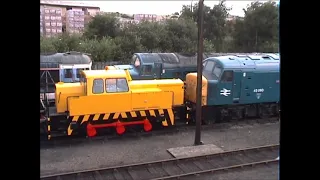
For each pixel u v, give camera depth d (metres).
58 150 11.29
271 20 39.28
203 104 14.12
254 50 39.59
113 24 35.97
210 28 40.22
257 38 39.81
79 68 18.28
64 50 30.59
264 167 9.88
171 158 10.54
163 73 18.73
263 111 15.68
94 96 11.95
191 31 35.28
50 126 12.19
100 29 35.81
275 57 15.95
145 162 9.91
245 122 14.91
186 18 37.69
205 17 40.06
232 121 15.02
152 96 12.84
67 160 10.39
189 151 11.02
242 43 40.62
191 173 9.17
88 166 9.93
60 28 50.03
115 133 12.97
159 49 33.66
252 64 14.94
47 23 49.16
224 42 40.62
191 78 14.58
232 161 10.35
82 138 12.36
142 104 12.70
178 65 19.08
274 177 9.16
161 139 12.59
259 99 15.19
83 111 11.90
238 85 14.64
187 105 14.30
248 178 9.14
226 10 41.16
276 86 15.48
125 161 10.34
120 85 12.31
